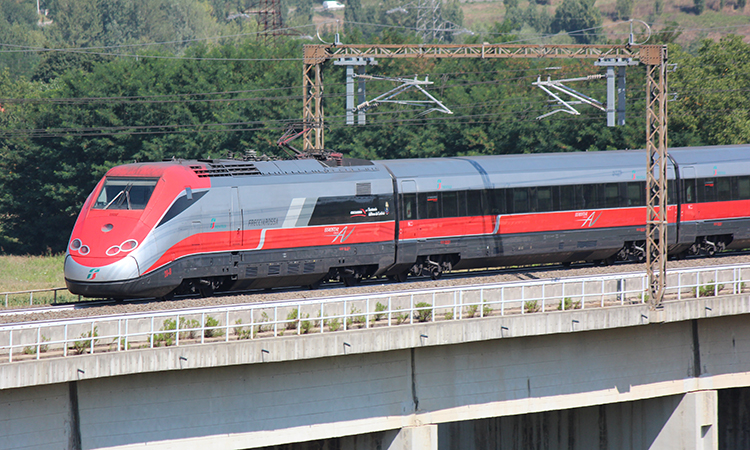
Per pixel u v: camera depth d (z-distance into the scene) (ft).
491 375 303.48
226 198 318.65
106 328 260.21
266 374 267.80
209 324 269.23
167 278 305.32
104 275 292.61
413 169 369.71
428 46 404.98
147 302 310.86
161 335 256.32
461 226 373.81
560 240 397.39
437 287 349.61
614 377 327.67
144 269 297.94
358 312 293.84
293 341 261.85
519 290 326.24
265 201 326.85
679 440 346.74
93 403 246.06
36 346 245.04
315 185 340.39
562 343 315.17
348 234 347.15
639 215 413.18
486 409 303.89
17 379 227.81
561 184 396.16
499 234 383.24
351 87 406.21
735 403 410.93
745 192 436.76
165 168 314.96
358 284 364.38
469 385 300.20
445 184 370.53
